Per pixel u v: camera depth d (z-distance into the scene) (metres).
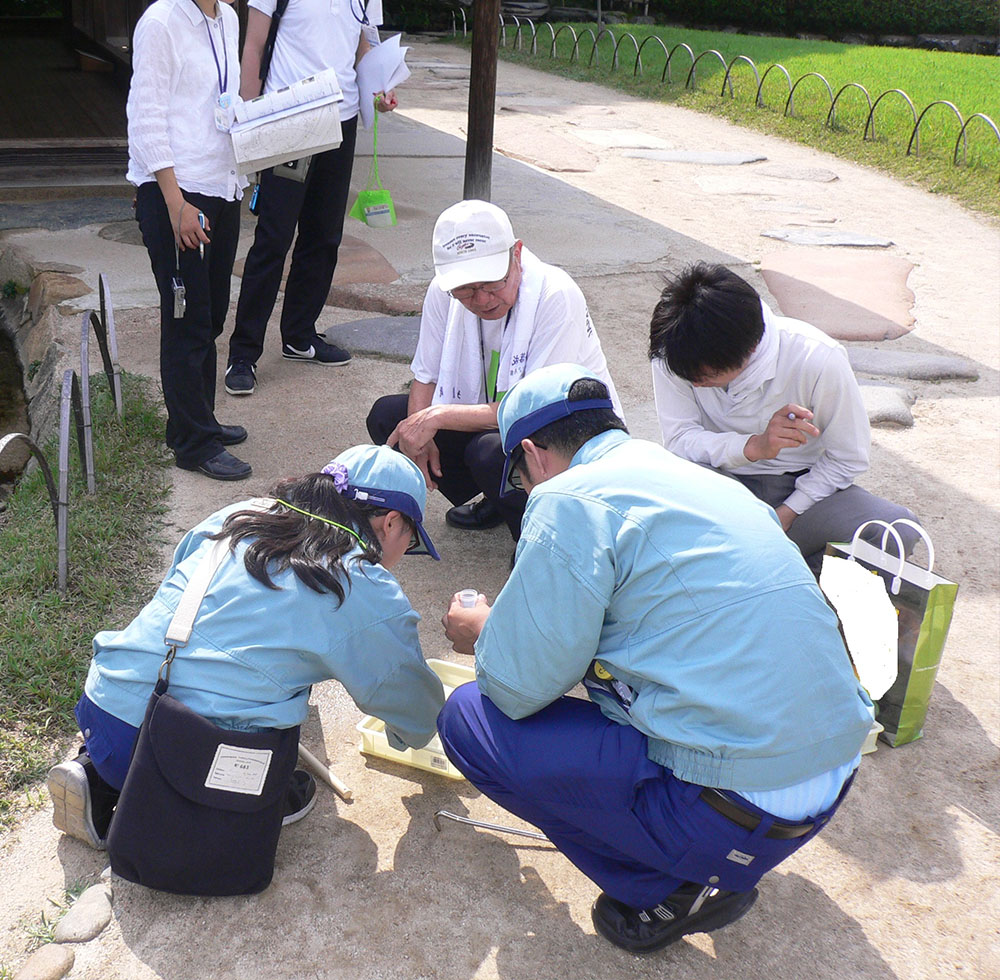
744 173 10.52
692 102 14.22
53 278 6.48
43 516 3.87
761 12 24.84
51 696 2.97
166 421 4.67
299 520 2.42
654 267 7.35
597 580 2.07
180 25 3.85
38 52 14.69
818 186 10.14
